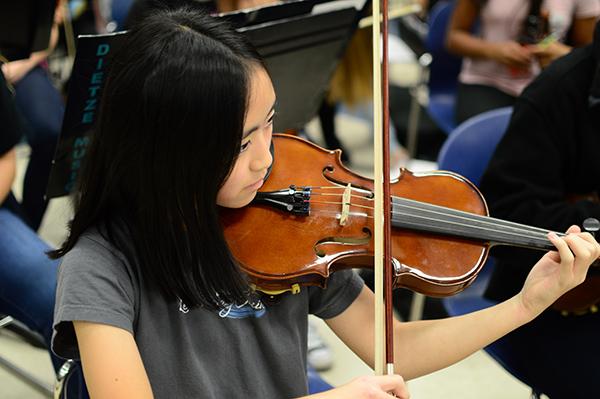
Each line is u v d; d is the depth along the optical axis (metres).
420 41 4.43
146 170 1.05
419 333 1.32
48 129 2.67
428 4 4.24
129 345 1.07
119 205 1.12
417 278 1.29
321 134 3.87
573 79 1.63
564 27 2.85
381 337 1.13
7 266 1.89
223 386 1.19
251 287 1.19
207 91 1.00
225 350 1.18
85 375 1.06
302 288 1.27
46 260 1.91
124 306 1.08
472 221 1.36
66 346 1.12
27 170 2.72
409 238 1.35
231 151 1.04
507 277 1.76
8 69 2.68
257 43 1.72
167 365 1.14
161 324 1.13
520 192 1.66
